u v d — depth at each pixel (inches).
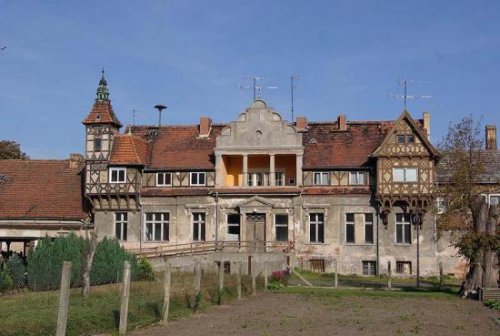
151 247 1785.2
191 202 1834.4
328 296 1152.2
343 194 1771.7
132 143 1862.7
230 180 1902.1
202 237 1834.4
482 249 1182.3
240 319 794.8
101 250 1155.3
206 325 733.9
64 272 520.4
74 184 1929.1
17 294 939.3
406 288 1384.1
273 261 1537.9
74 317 665.0
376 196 1724.9
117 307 759.7
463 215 1330.0
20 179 1956.2
